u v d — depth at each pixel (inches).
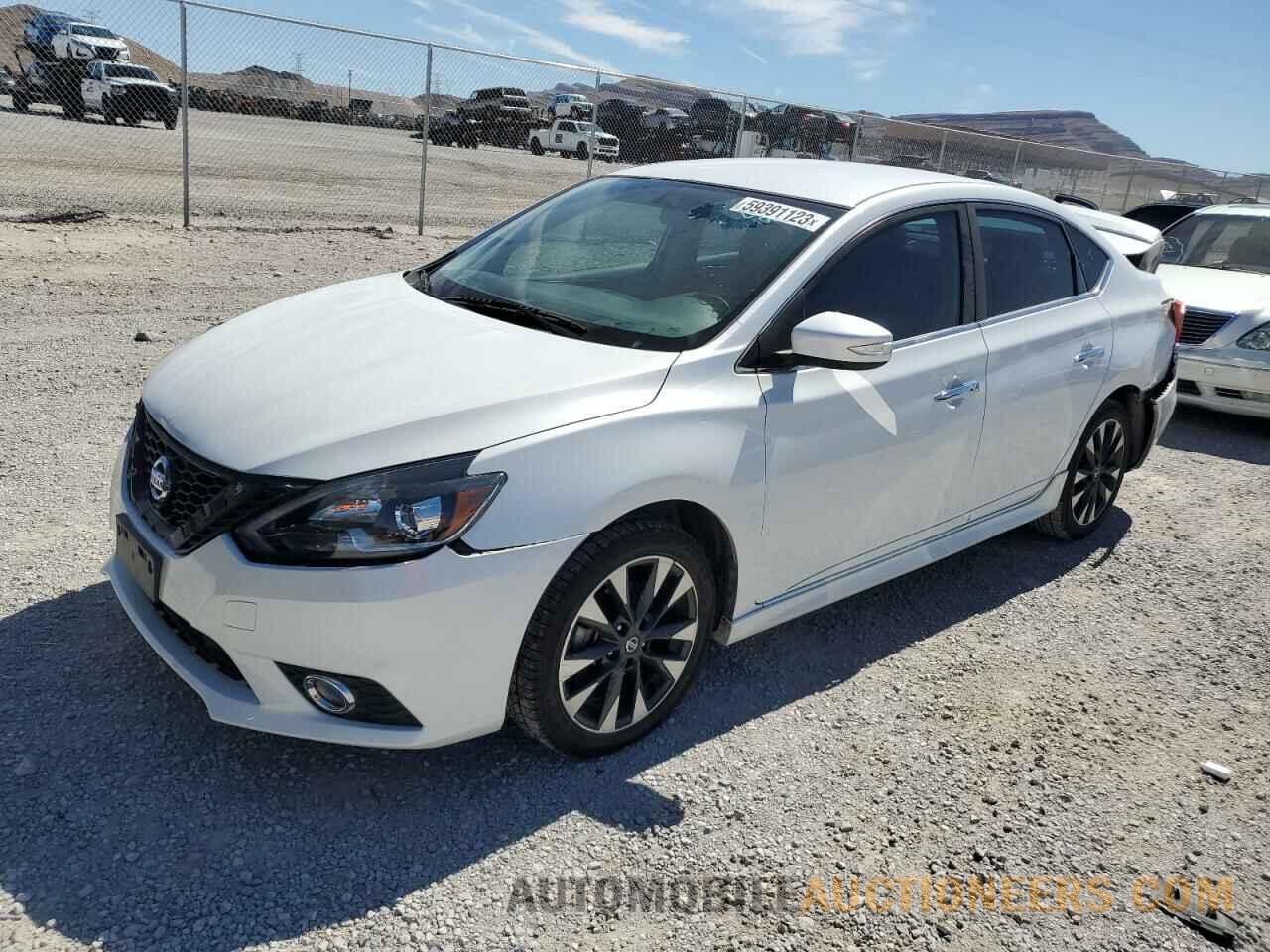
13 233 373.7
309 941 89.6
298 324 130.9
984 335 153.7
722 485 116.7
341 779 110.8
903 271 143.3
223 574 98.7
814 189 146.3
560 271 141.3
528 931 93.3
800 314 128.8
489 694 104.8
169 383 120.3
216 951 87.5
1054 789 122.1
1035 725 135.4
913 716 134.6
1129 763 129.3
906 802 117.0
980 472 157.9
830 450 129.4
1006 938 98.9
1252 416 289.9
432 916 93.7
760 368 123.6
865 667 145.6
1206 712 143.3
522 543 101.3
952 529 159.5
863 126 689.0
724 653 144.8
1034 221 170.2
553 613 105.3
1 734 111.0
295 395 109.0
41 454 185.8
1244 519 222.5
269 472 98.7
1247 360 281.0
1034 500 177.3
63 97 746.8
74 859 95.6
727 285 129.9
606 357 117.5
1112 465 194.9
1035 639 159.3
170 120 676.1
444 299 138.9
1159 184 962.7
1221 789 125.6
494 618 101.4
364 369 113.3
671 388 115.7
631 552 110.6
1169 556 197.2
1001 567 184.9
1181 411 319.9
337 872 97.9
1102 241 187.6
